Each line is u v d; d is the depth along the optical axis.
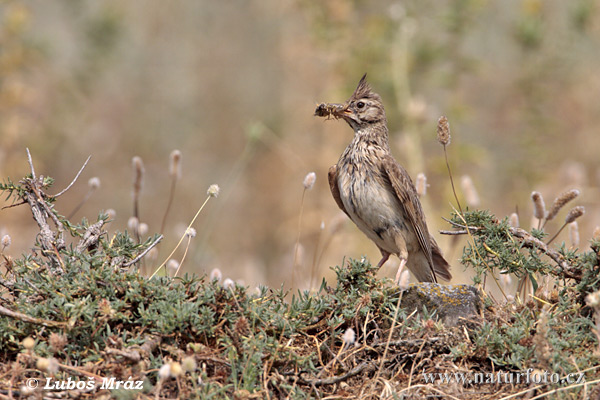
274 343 6.07
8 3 16.47
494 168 16.97
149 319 5.98
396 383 6.20
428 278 9.62
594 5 16.09
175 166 9.09
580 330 6.52
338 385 6.12
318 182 17.08
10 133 15.48
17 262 6.60
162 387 5.66
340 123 17.28
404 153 14.44
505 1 18.12
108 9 18.31
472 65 15.56
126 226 17.38
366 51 15.07
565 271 7.00
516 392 6.04
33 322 5.81
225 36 21.78
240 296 6.30
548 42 16.14
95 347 5.84
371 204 9.16
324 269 13.52
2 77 15.61
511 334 6.32
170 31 22.30
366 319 6.57
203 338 6.10
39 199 7.06
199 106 20.97
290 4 17.95
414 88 15.09
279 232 17.06
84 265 6.34
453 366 6.30
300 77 19.33
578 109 18.19
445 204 14.27
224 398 5.52
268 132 18.80
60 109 17.19
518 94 16.45
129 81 21.12
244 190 18.59
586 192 15.12
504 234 7.37
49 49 16.47
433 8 15.67
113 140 20.00
